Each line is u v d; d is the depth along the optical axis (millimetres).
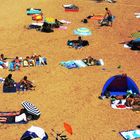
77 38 28688
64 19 32938
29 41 27781
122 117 18594
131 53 26500
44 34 29328
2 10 34812
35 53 25578
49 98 20016
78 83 21766
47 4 37250
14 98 19859
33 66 23656
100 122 18109
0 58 24266
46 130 17219
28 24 31250
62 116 18438
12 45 26922
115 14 34938
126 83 20516
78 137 16828
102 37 29172
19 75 22391
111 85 20547
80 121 18109
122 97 20125
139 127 17812
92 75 22797
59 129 17359
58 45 27203
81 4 37969
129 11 36156
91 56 25562
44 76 22422
